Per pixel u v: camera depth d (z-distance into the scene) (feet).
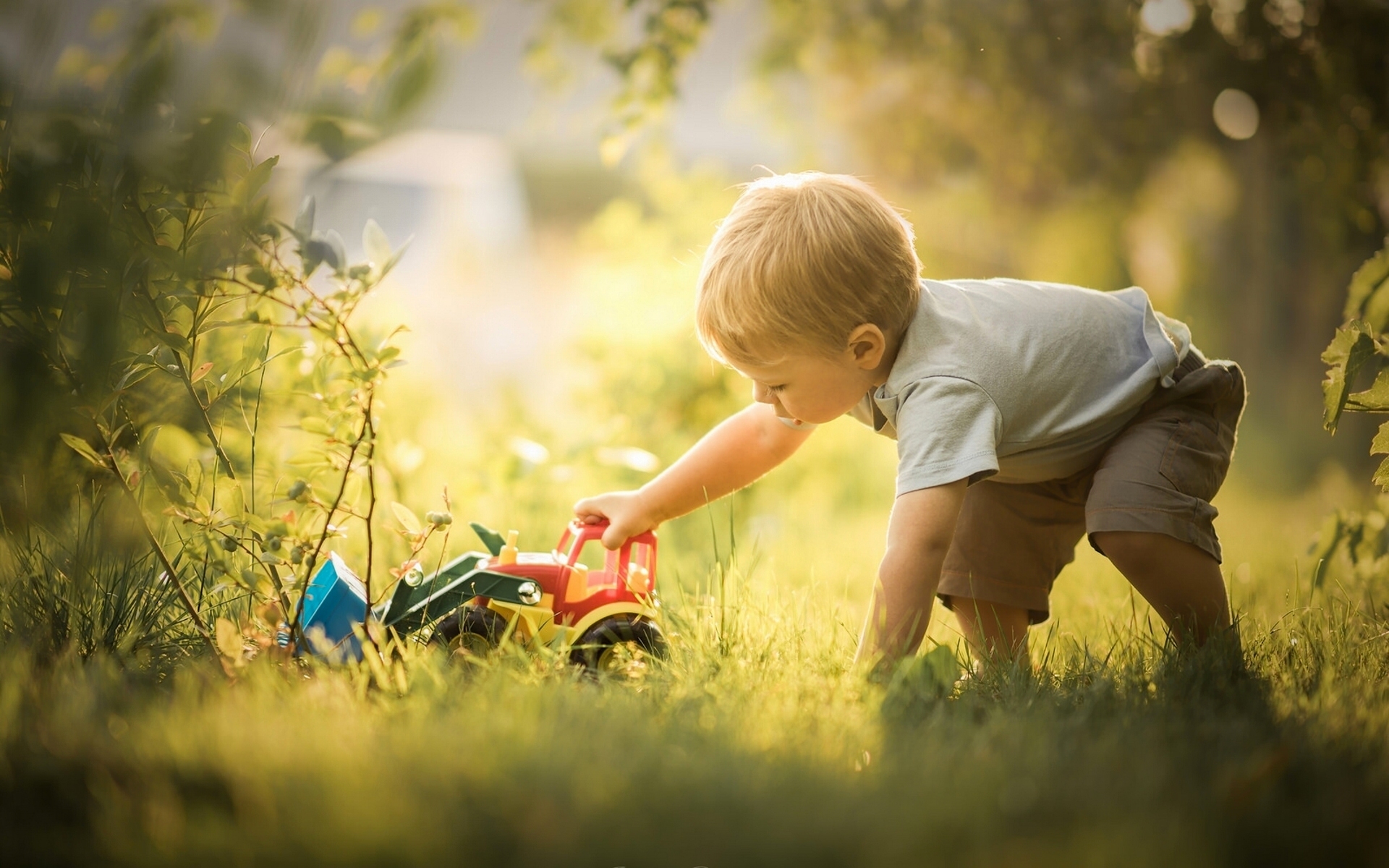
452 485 11.85
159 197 5.57
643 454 11.58
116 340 5.60
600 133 12.14
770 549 12.55
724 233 6.78
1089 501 6.82
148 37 6.10
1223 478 7.13
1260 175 28.94
